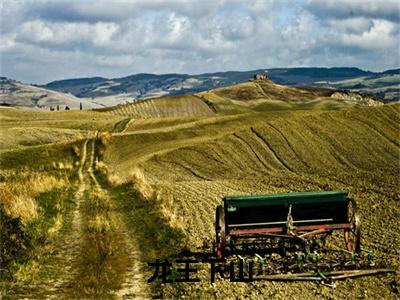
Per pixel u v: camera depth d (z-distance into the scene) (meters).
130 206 22.58
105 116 141.00
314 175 31.88
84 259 13.58
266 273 12.32
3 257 13.14
